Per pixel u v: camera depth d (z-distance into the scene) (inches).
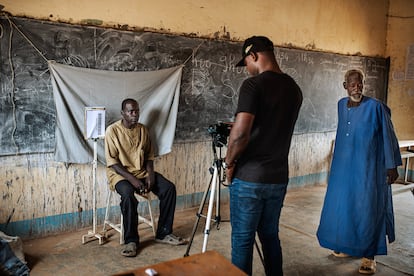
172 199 127.6
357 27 217.2
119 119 139.6
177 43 150.3
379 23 228.5
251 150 78.3
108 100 136.3
